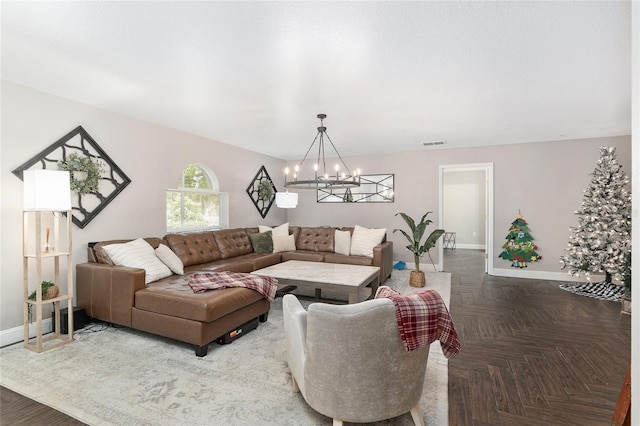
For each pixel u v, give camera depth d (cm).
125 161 385
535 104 342
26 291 273
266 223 655
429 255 609
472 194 942
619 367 238
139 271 292
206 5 176
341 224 675
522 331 307
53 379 221
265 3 175
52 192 265
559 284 492
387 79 276
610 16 186
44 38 212
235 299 280
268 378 223
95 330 307
